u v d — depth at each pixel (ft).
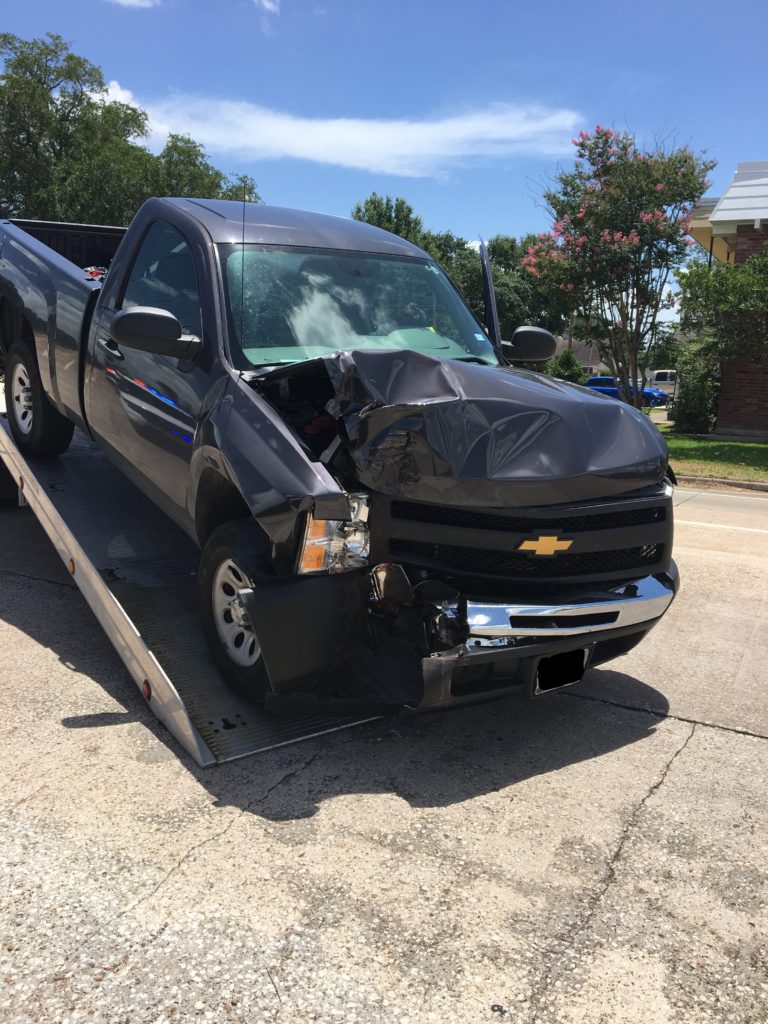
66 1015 6.68
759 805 10.34
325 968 7.28
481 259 16.07
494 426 10.32
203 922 7.79
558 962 7.49
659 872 8.89
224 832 9.23
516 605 10.19
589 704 13.24
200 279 12.92
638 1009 7.00
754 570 21.65
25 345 18.01
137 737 11.28
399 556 10.18
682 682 14.24
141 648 11.80
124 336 11.60
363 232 15.55
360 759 11.10
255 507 10.03
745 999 7.16
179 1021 6.66
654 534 11.46
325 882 8.45
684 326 63.67
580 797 10.36
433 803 10.06
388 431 9.92
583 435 10.76
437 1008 6.89
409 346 13.51
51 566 18.92
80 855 8.70
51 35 132.36
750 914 8.27
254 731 11.05
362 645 10.66
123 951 7.38
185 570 14.21
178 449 12.44
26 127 131.54
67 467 18.21
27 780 10.10
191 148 118.73
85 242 22.36
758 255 59.36
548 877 8.72
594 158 61.00
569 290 61.98
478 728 12.22
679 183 58.95
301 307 13.07
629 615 11.21
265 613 9.84
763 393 66.33
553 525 10.55
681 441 64.34
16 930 7.59
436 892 8.38
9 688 12.67
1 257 19.39
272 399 11.58
